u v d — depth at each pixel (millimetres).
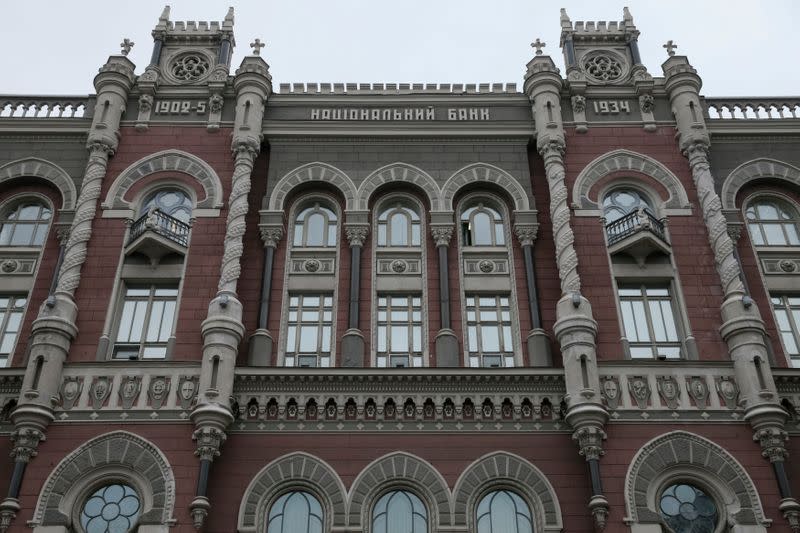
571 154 27453
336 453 21953
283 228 26188
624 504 20953
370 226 26469
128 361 22703
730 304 23719
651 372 22875
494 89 29641
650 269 25281
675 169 27172
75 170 27453
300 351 24297
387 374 22609
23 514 20609
